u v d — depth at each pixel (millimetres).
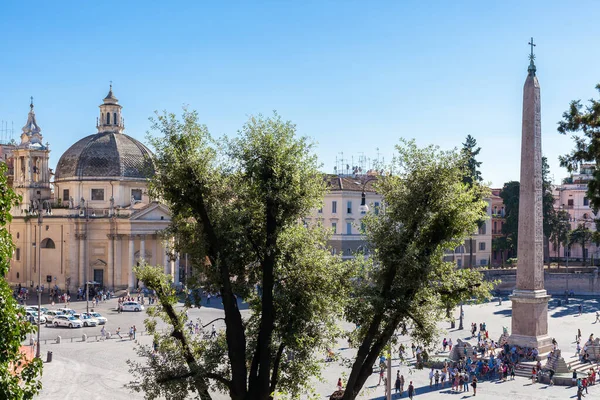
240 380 21656
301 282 22859
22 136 99188
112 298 88125
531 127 47969
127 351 54969
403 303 22031
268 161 22703
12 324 17109
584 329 68875
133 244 92438
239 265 23750
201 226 23219
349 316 22984
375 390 43656
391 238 23031
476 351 53812
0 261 17469
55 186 98438
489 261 117812
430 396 42344
